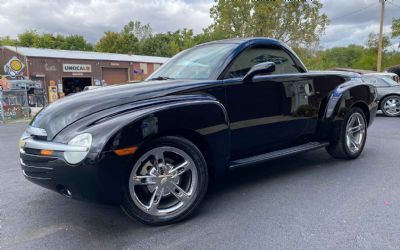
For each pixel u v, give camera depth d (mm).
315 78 4027
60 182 2504
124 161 2492
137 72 34375
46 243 2598
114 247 2504
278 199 3320
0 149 6457
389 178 3832
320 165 4449
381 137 6375
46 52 30516
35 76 27641
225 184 3809
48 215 3119
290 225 2760
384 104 10281
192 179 2914
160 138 2697
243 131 3336
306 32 19734
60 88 29125
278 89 3594
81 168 2404
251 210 3080
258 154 3604
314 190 3533
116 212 3152
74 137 2471
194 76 3395
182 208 2869
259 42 3670
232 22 20109
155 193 2764
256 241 2521
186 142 2824
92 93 3031
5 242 2627
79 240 2631
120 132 2457
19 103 14695
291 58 3965
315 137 4176
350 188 3553
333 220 2820
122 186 2531
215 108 2965
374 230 2629
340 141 4379
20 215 3131
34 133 2754
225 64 3314
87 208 3262
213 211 3084
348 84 4418
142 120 2549
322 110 4156
